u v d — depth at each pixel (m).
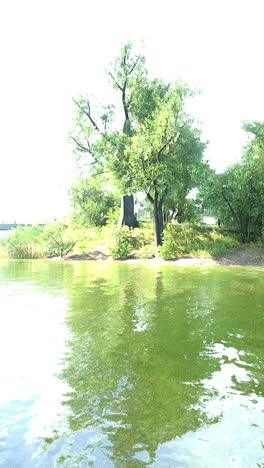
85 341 4.23
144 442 2.18
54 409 2.59
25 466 1.95
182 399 2.74
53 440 2.21
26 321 5.20
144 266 16.20
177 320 5.26
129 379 3.12
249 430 2.32
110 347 4.00
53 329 4.76
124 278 10.95
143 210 37.16
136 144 20.39
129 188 21.12
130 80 26.58
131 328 4.82
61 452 2.08
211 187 20.50
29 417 2.48
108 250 21.58
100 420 2.44
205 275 11.94
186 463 1.98
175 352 3.83
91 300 6.94
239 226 21.89
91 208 36.19
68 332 4.61
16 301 6.82
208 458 2.03
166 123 20.00
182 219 30.27
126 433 2.28
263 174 20.19
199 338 4.35
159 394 2.83
